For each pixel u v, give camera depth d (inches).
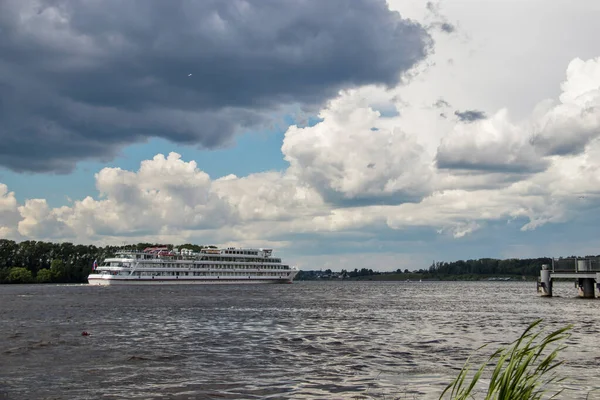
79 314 2920.8
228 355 1387.8
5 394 941.8
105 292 6491.1
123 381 1048.2
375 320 2517.2
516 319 2492.6
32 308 3474.4
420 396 898.1
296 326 2209.6
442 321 2443.4
